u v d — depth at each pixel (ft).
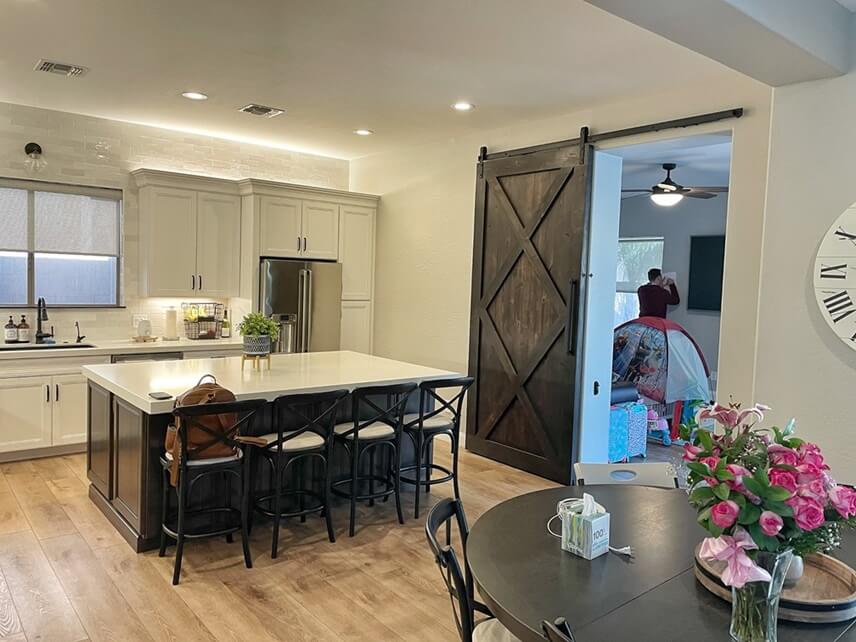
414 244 20.66
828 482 4.80
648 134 14.21
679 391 20.61
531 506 7.45
